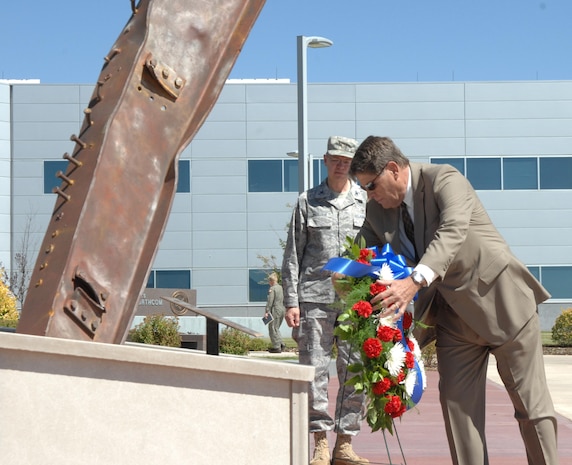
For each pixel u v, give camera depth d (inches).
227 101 1692.9
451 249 166.9
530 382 178.9
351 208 250.4
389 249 169.8
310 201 249.6
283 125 1694.1
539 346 179.9
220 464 116.1
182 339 679.7
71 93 1676.9
